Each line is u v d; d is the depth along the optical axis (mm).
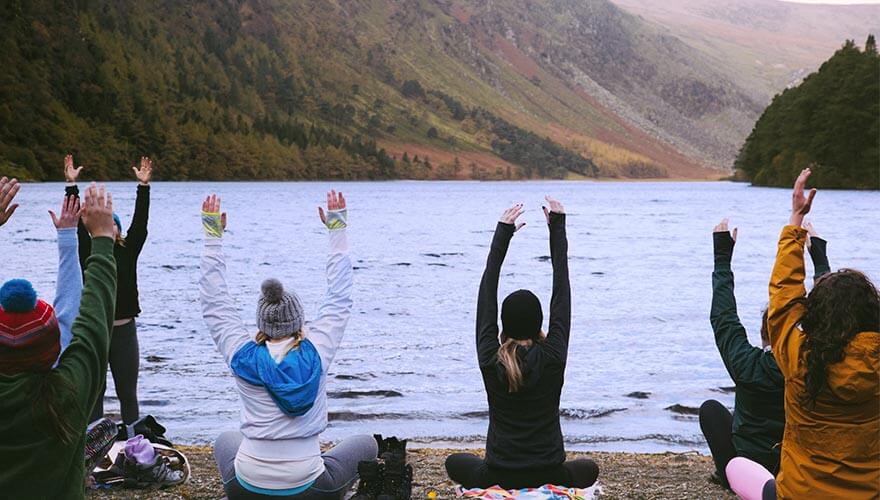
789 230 4094
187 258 35375
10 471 3451
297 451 5008
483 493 4867
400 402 11336
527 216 84375
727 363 5645
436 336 17266
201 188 163500
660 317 20219
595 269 33406
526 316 4957
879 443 3857
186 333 16984
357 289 26406
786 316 3941
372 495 5250
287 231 55188
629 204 113812
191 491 6535
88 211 3908
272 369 4926
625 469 7797
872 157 127188
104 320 3764
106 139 193250
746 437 5691
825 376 3762
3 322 3396
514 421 4996
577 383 12680
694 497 6656
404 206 105500
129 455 6578
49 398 3426
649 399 11602
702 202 114938
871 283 3826
